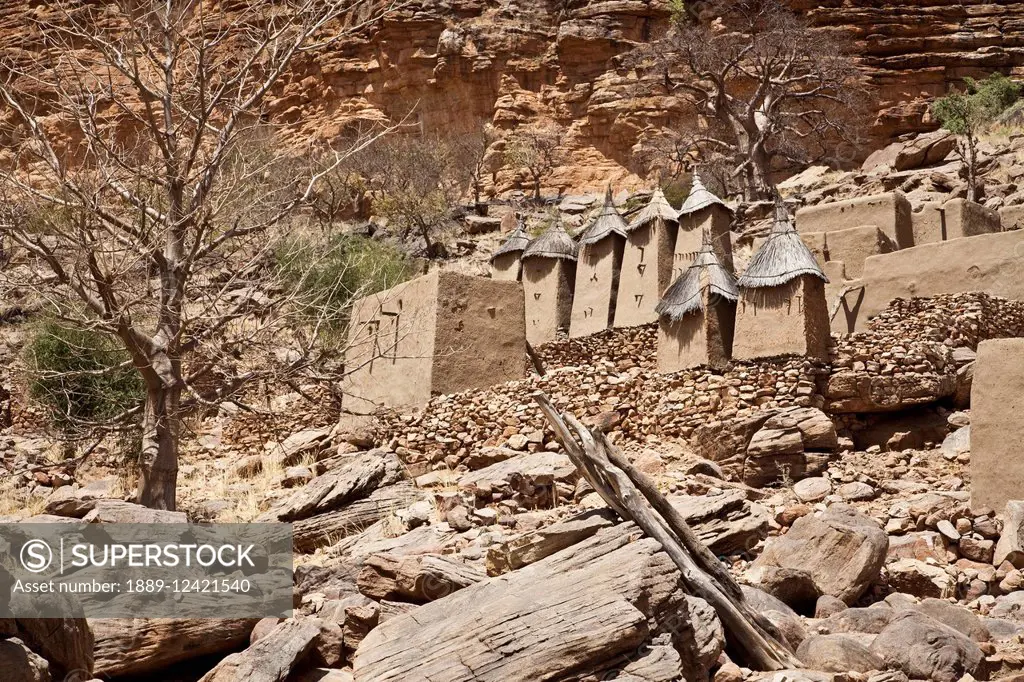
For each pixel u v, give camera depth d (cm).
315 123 5962
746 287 1650
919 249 1950
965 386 1599
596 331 2252
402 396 1805
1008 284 1844
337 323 2070
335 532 1185
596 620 712
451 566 874
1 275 1424
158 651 796
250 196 1667
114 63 1557
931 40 5541
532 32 5872
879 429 1552
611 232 2289
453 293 1786
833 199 3588
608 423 1612
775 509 1198
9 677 728
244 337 1499
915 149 3669
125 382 2038
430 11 5909
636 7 5809
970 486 1173
